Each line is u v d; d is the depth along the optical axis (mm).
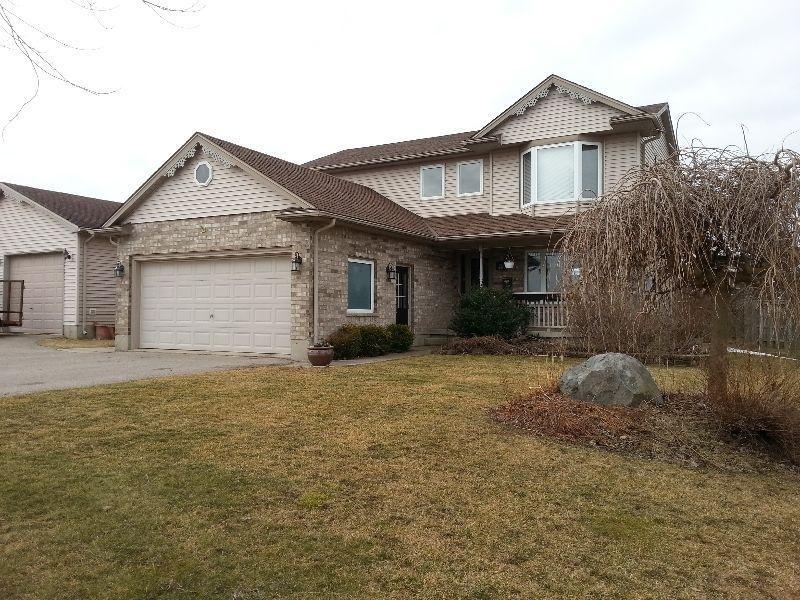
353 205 15078
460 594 3166
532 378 9867
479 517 4164
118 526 3938
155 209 15305
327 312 13320
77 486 4641
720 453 5758
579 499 4551
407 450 5684
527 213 17297
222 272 14500
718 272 6105
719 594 3209
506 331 15523
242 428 6438
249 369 11180
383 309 15211
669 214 5770
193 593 3141
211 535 3820
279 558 3529
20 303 20047
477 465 5277
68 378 9953
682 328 10516
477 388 9008
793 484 5086
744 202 5562
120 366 11820
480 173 18516
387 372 10781
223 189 14250
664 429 6219
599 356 7559
